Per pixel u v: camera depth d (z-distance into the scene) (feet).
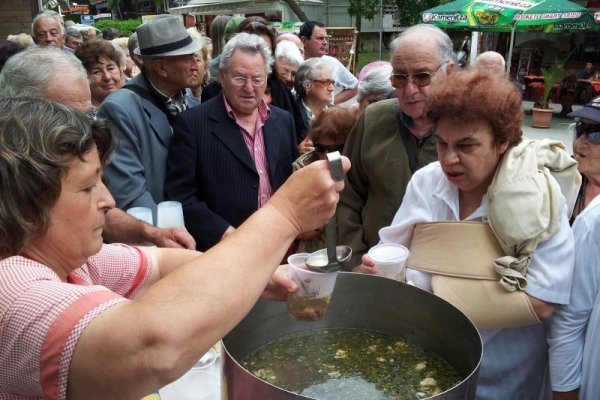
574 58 44.60
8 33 28.37
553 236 4.40
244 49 8.09
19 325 2.39
